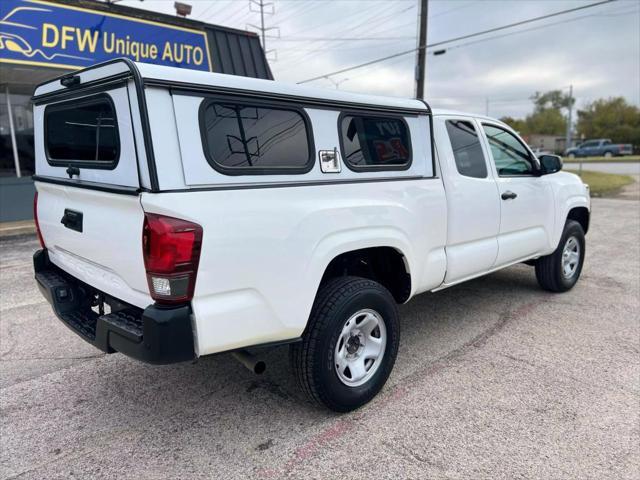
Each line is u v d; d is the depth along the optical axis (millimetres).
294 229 2660
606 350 3949
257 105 2584
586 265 6766
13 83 11266
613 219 11297
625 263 6871
